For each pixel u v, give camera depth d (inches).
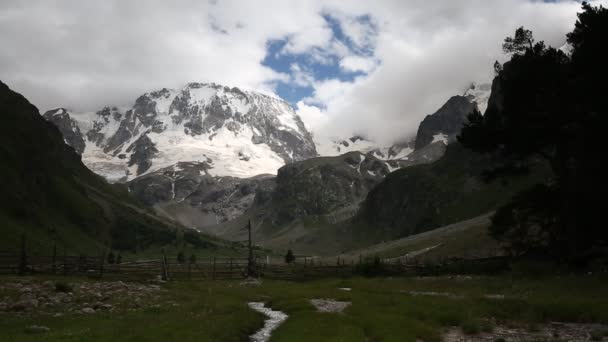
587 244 1975.9
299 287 2295.8
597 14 1900.8
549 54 2164.1
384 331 972.6
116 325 1010.1
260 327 1176.2
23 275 2410.2
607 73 1847.9
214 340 892.6
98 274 2667.3
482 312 1190.9
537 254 2267.5
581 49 1963.6
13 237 5575.8
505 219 2349.9
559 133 2076.8
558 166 2122.3
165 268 2955.2
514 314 1187.9
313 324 1059.3
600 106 1877.5
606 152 1856.5
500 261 2427.4
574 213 1973.4
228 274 3405.5
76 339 840.3
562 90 2050.9
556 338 948.6
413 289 1911.9
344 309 1316.4
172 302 1555.1
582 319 1130.7
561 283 1637.6
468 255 4227.4
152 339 849.5
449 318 1135.6
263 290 2171.5
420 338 972.6
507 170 2308.1
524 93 2132.1
